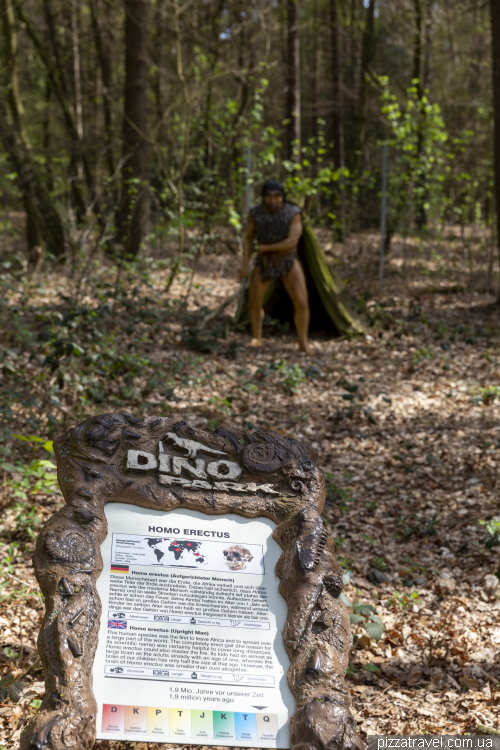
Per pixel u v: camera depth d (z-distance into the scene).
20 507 4.77
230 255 15.16
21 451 5.62
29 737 1.82
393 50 26.31
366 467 6.30
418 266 15.52
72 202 17.19
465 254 16.62
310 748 1.89
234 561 2.37
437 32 19.05
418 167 14.10
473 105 18.44
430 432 6.99
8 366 6.28
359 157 20.03
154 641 2.13
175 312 10.18
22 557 4.35
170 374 7.85
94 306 9.94
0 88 14.62
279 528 2.46
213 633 2.18
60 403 5.99
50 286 10.98
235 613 2.24
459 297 12.80
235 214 11.93
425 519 5.35
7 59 14.84
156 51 17.48
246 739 1.98
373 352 9.65
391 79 24.56
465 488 5.88
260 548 2.43
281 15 16.44
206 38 13.56
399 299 12.67
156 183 17.97
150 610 2.19
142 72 13.69
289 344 10.12
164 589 2.25
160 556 2.33
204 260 14.68
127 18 13.62
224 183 13.51
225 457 2.67
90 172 17.55
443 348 9.27
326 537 2.40
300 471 2.63
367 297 11.52
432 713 3.36
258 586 2.33
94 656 2.05
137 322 9.30
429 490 5.90
